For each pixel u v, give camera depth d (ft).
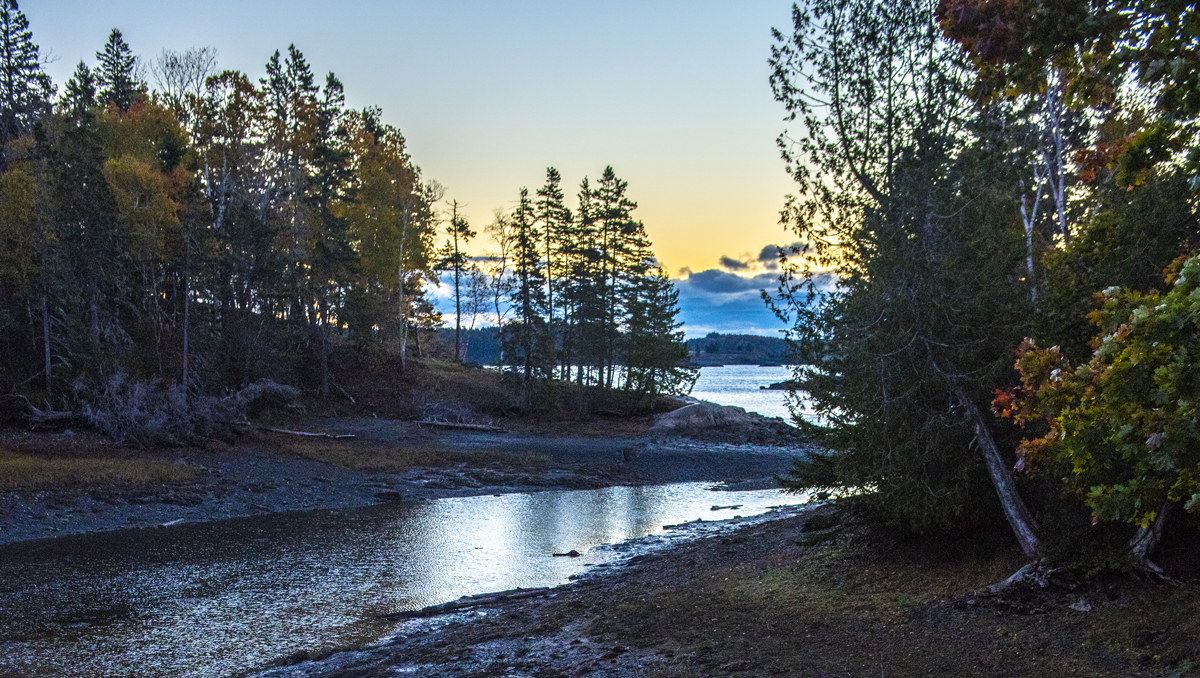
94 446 106.32
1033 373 27.04
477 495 103.71
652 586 46.57
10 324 122.62
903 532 41.57
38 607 49.70
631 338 201.67
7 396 113.39
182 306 160.35
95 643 42.24
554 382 201.16
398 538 74.13
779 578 43.50
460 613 46.68
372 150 203.51
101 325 133.49
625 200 208.85
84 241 126.21
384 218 184.03
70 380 120.26
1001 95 33.91
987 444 37.01
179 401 116.06
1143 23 23.31
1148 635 26.13
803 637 32.14
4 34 193.88
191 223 136.87
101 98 206.69
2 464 88.58
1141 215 34.99
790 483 47.80
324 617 47.26
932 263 37.81
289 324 173.47
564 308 208.23
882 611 34.30
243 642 42.19
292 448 119.65
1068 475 30.86
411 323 217.36
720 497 103.96
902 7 40.86
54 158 125.39
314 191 186.39
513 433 162.20
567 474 119.55
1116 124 43.24
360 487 102.68
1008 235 39.50
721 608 38.42
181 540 72.38
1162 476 27.73
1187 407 19.04
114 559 64.13
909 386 38.70
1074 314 35.86
